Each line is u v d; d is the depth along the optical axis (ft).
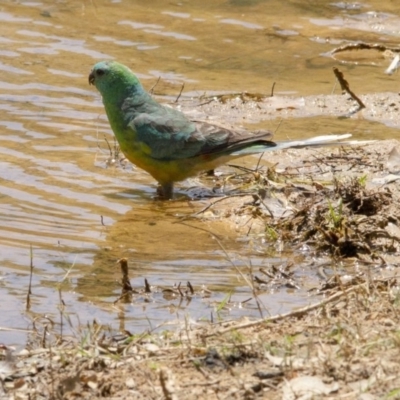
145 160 63.36
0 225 57.36
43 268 51.80
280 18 99.04
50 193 62.54
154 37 93.40
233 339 39.42
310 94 80.79
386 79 84.28
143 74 84.53
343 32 95.50
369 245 53.06
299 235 55.01
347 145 67.92
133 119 63.31
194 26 96.53
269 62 88.63
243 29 96.27
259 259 52.70
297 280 49.73
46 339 43.21
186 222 58.59
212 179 66.44
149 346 39.93
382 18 98.63
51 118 75.00
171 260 52.75
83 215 59.41
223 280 49.96
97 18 97.66
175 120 63.31
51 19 96.89
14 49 88.58
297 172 65.51
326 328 40.22
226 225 57.98
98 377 37.55
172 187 64.03
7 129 72.64
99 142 71.26
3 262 52.44
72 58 87.25
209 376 37.06
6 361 39.58
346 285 47.47
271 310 45.73
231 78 84.48
